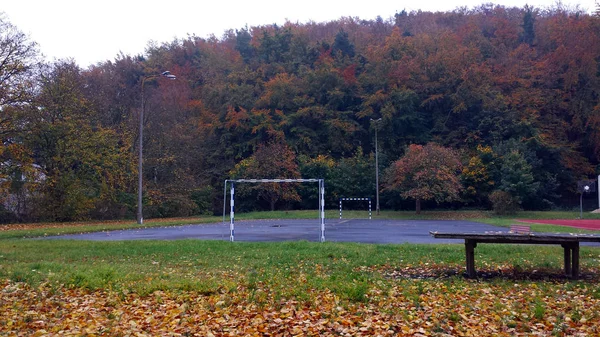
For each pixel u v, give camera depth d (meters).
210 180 56.88
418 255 14.96
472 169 52.72
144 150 48.62
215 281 10.74
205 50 73.56
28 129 35.72
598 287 10.27
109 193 42.66
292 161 54.09
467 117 61.34
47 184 37.94
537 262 13.72
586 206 55.97
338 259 14.49
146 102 51.53
